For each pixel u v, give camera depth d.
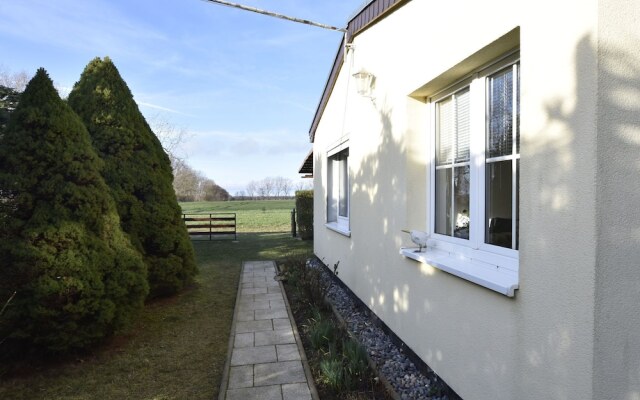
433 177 3.55
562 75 1.79
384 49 4.28
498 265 2.52
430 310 3.14
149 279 5.62
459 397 2.68
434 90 3.43
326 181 8.01
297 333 4.40
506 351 2.16
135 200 5.44
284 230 19.38
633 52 1.69
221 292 6.46
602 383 1.62
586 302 1.64
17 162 3.52
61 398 3.03
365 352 3.43
